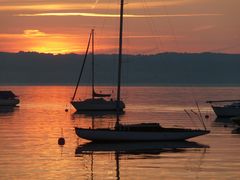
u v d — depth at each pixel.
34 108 196.50
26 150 75.81
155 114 162.38
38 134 98.00
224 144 83.69
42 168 62.00
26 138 90.94
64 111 177.62
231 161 66.81
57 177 57.16
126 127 84.88
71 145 81.69
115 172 60.09
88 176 57.91
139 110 184.50
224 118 146.50
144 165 64.19
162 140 85.50
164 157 70.25
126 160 67.94
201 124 124.56
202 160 67.62
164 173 59.22
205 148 78.88
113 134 84.44
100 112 172.25
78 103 176.88
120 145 82.00
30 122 128.25
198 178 56.38
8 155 71.19
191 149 77.75
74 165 64.25
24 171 60.03
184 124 124.38
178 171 60.25
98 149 77.62
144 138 84.88
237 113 147.88
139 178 56.81
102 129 84.50
